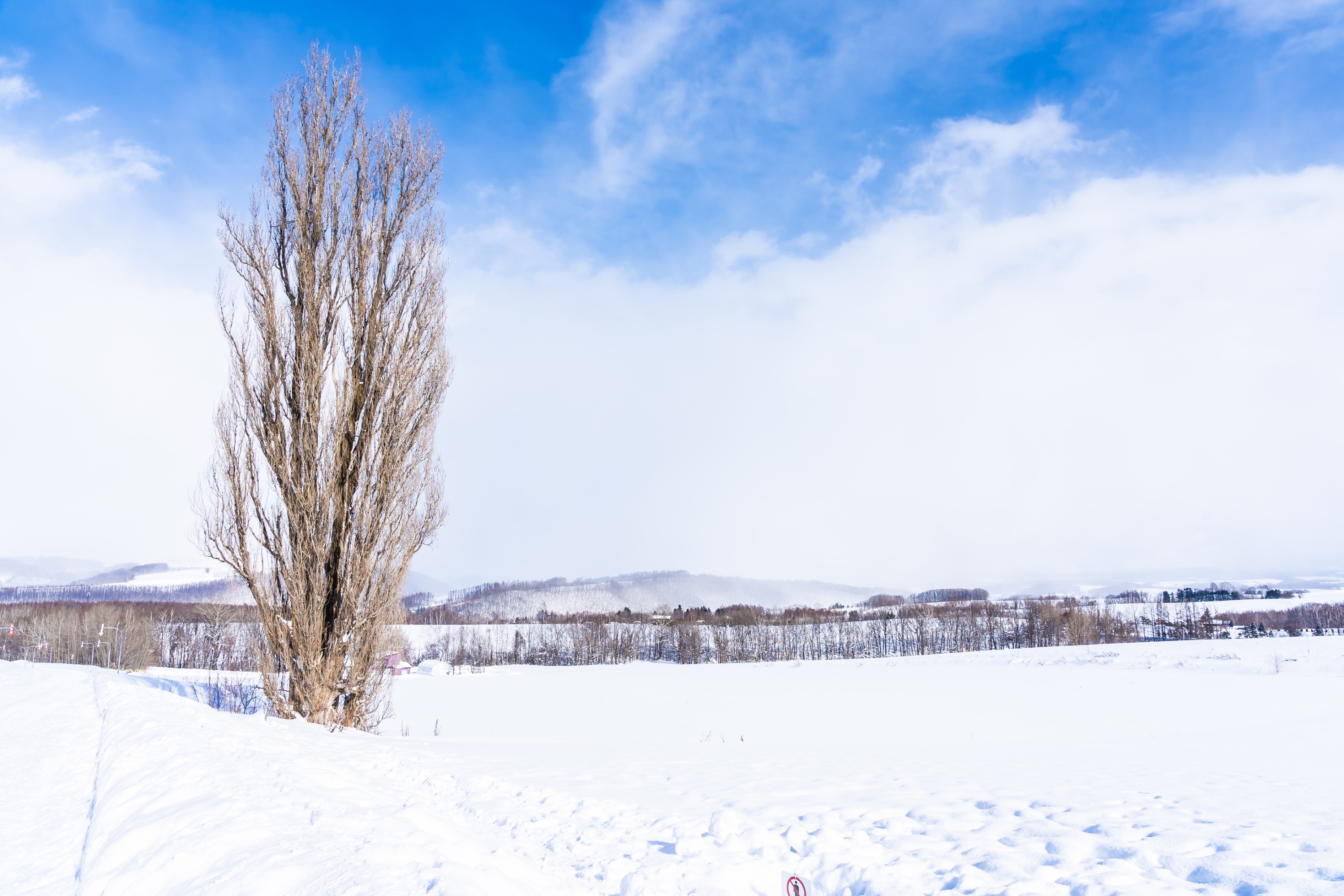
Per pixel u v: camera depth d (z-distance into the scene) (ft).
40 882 17.95
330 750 34.60
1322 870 14.33
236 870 14.30
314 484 53.11
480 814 22.48
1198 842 16.97
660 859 17.20
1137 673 160.97
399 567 55.31
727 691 152.56
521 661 377.71
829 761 37.76
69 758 34.12
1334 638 200.03
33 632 252.42
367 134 58.75
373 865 13.74
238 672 82.69
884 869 15.79
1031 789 25.82
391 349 56.44
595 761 37.65
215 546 51.90
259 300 54.60
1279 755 38.06
